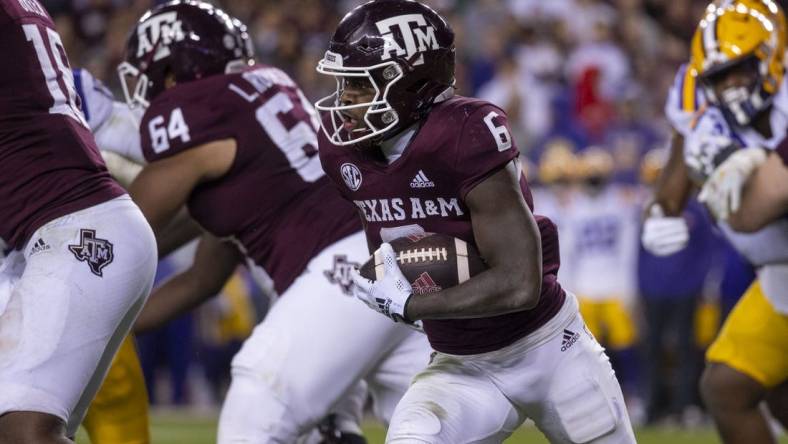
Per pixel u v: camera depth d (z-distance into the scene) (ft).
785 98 46.70
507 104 125.29
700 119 48.06
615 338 102.47
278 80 46.19
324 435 48.42
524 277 33.53
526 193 35.94
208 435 83.25
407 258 34.81
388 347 43.11
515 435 84.99
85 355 34.12
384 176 35.24
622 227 101.55
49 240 34.12
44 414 33.19
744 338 47.37
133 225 35.45
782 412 49.49
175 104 43.68
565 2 138.51
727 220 44.34
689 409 98.63
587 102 125.80
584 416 36.70
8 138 34.40
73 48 120.47
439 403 35.60
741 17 46.09
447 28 35.47
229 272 49.37
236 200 44.16
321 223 43.78
